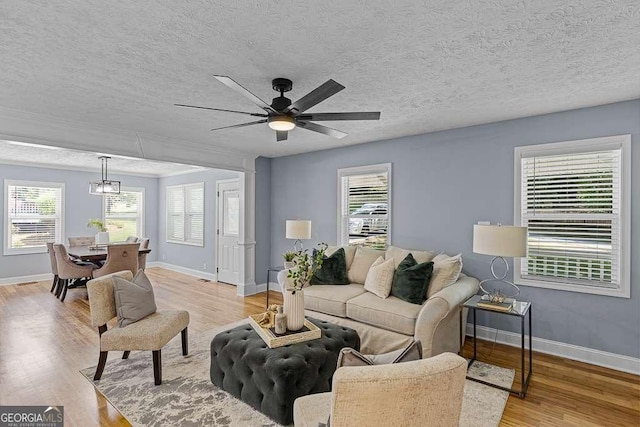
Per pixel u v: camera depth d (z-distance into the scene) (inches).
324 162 207.8
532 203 136.6
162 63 90.7
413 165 169.0
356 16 68.7
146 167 285.1
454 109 128.3
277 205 236.2
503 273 142.0
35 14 68.0
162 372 113.6
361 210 190.7
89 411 91.7
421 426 43.8
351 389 39.7
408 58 87.5
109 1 63.8
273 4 64.7
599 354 121.2
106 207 303.7
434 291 129.9
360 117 97.2
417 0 63.2
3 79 101.0
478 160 149.0
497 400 98.3
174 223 318.7
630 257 116.1
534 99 117.2
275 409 85.0
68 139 143.8
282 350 91.9
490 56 86.4
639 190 114.9
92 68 93.8
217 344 103.1
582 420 89.3
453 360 45.3
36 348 133.3
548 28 73.1
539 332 133.3
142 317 114.7
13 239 252.2
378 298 135.4
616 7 65.2
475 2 63.8
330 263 162.1
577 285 125.3
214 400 96.3
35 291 227.9
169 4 64.8
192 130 161.2
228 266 262.7
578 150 126.1
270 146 198.8
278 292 232.7
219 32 75.1
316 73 96.5
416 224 167.8
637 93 110.9
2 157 235.6
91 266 213.8
